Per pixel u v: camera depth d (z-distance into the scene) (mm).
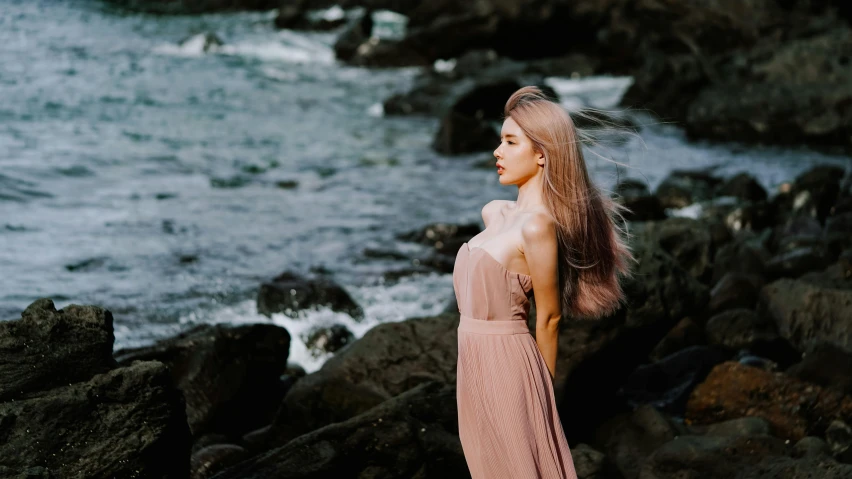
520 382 3418
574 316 3744
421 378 5566
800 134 17891
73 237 9672
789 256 9125
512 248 3408
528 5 26297
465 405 3525
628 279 5730
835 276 8297
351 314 7988
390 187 13164
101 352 3670
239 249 9742
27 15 29672
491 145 16109
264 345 6090
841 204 11859
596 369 5617
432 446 4395
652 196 11508
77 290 8078
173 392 3730
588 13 26359
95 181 12094
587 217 3490
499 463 3443
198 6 34844
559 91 23188
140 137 14969
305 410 5477
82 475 3414
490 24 26312
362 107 19969
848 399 5664
